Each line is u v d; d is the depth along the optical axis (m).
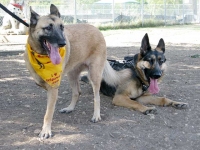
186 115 2.53
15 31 9.06
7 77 3.54
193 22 17.30
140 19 13.67
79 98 2.86
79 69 2.56
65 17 11.24
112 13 12.54
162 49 2.79
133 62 2.79
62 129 2.25
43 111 2.56
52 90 2.15
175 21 15.87
